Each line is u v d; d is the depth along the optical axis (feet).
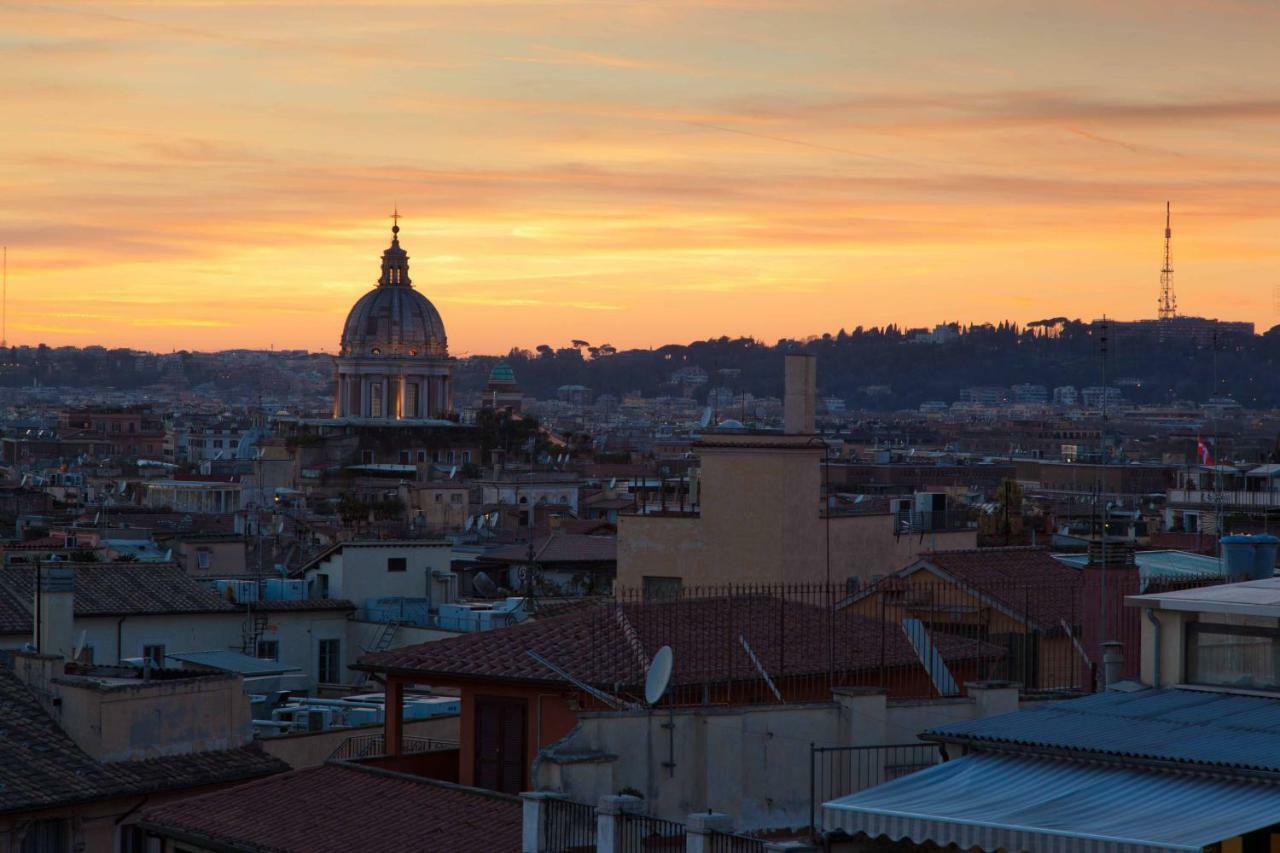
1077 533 477.36
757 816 153.38
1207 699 142.92
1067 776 128.88
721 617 186.70
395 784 173.99
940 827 120.47
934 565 228.22
